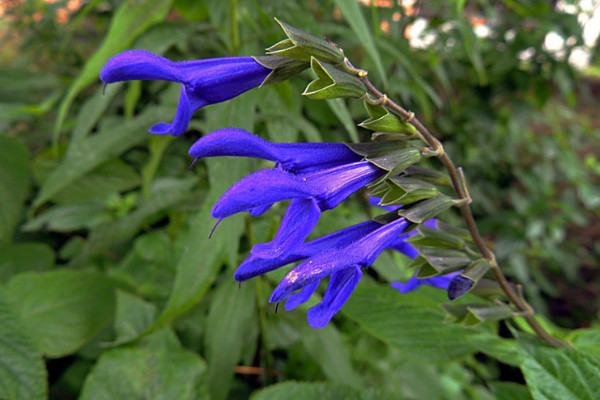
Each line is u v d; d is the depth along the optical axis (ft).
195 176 0.88
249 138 0.27
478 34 1.37
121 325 0.60
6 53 1.61
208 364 0.59
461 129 1.37
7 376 0.50
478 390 0.77
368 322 0.51
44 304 0.66
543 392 0.38
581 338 0.45
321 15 0.85
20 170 0.79
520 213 1.46
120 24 0.52
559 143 1.62
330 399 0.50
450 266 0.35
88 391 0.53
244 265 0.26
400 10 0.96
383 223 0.32
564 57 1.29
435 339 0.48
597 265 1.68
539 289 1.59
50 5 1.33
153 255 0.81
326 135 0.81
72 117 1.10
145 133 0.61
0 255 0.82
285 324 0.74
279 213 0.58
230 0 0.58
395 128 0.30
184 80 0.28
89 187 0.78
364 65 0.74
